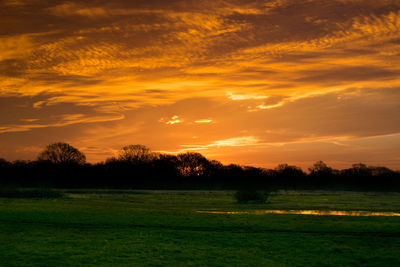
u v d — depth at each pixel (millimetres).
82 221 39688
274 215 47281
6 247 26891
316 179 161375
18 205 54625
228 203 71375
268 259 25141
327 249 28047
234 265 23578
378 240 31562
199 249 27578
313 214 51562
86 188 145375
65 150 155500
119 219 41344
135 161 166250
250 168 163500
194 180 164000
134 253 25938
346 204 72750
